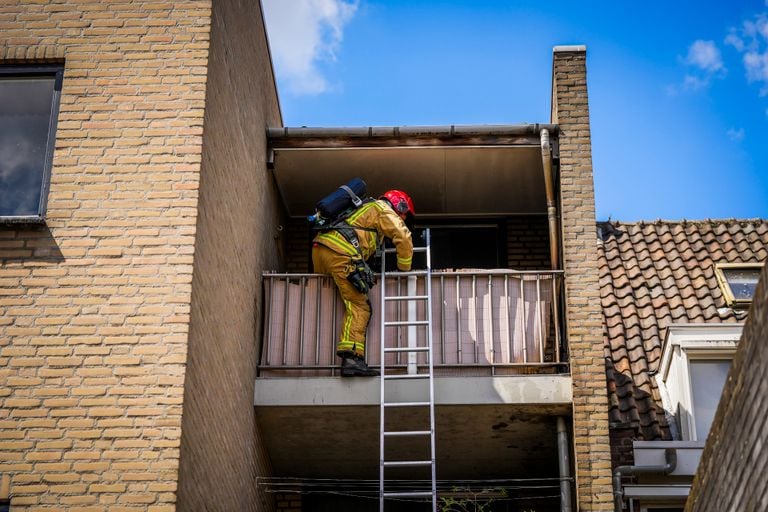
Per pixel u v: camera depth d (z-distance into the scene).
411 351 12.34
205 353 10.26
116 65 10.63
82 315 9.75
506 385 12.11
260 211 13.16
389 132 13.37
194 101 10.51
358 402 12.18
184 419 9.49
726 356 12.60
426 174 14.39
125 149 10.33
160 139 10.37
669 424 12.71
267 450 13.34
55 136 10.39
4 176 10.30
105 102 10.50
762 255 15.15
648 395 13.06
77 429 9.38
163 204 10.13
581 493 11.57
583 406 11.87
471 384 12.14
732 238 15.61
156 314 9.75
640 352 13.62
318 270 12.68
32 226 10.02
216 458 10.60
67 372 9.56
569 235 12.51
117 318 9.74
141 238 10.02
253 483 12.55
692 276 14.87
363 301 12.46
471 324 12.57
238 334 11.68
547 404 12.05
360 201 12.63
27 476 9.25
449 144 13.41
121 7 10.84
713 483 8.54
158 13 10.83
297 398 12.27
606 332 14.05
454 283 12.78
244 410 11.88
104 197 10.15
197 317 10.02
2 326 9.71
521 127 13.17
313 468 13.97
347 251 12.34
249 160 12.51
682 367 12.57
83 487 9.21
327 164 14.05
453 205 15.33
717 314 14.00
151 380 9.53
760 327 7.48
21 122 10.48
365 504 14.56
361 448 13.34
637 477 11.96
